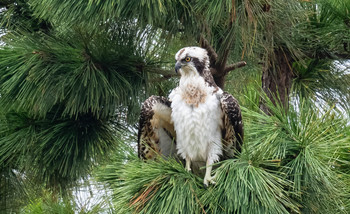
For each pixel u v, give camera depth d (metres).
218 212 7.77
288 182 7.91
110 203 9.43
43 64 9.43
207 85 9.06
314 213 8.10
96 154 10.31
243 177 7.57
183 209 7.81
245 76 11.64
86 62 9.67
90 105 9.55
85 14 9.02
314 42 10.70
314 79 11.39
